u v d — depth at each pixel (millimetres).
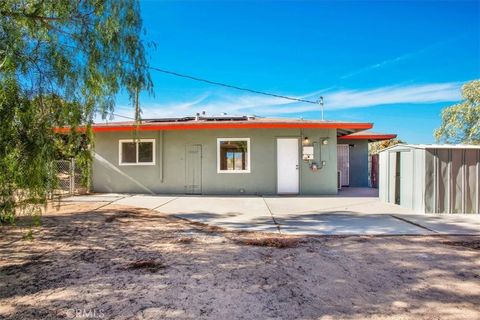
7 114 3344
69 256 4234
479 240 5004
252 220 6703
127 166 11867
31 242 4938
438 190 7340
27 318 2570
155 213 7562
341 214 7359
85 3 4508
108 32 4820
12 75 3410
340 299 2920
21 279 3414
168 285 3240
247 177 11469
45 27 4090
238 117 13953
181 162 11672
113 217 7004
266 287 3191
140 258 4141
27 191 3615
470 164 7375
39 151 3598
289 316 2600
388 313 2654
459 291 3090
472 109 13000
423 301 2877
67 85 4172
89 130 4777
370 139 15008
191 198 10359
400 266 3799
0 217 3627
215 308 2738
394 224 6172
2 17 3510
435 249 4496
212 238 5191
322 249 4523
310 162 11328
